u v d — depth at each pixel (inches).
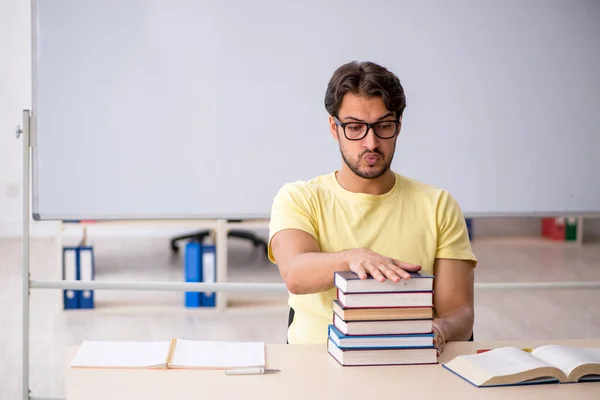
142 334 158.1
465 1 104.8
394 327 61.6
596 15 107.0
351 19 103.3
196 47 101.7
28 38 276.2
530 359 60.1
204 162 103.5
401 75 105.0
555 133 108.4
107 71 100.4
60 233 175.5
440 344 65.8
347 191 76.5
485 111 107.0
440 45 105.1
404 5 104.0
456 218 77.4
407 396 54.8
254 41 102.5
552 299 195.5
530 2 105.9
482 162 107.8
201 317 172.9
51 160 100.6
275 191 105.0
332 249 75.4
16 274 216.5
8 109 277.6
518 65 106.7
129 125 101.6
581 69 107.7
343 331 62.0
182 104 102.3
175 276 215.0
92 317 171.5
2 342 151.3
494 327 167.3
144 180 102.7
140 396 54.6
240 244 278.5
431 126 106.6
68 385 56.6
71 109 100.3
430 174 107.5
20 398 121.3
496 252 259.1
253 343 67.5
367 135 69.7
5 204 281.4
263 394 55.1
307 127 104.3
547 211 109.7
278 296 194.4
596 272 224.4
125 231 289.4
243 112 103.4
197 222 190.5
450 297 75.2
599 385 57.9
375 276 60.7
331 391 55.7
